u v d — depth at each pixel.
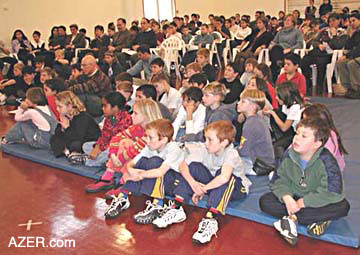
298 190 2.36
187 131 3.47
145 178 2.63
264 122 3.21
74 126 3.72
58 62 7.51
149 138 2.62
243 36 9.68
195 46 8.30
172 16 13.05
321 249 2.24
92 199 3.05
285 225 2.31
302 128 2.23
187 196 2.67
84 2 10.95
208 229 2.40
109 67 6.45
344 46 6.66
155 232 2.53
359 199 2.70
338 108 5.22
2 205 3.01
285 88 3.41
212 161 2.66
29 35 10.03
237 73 4.46
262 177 3.13
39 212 2.88
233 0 14.09
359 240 2.23
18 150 4.14
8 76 7.86
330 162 2.25
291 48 6.66
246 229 2.49
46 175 3.58
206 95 3.53
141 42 8.52
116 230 2.58
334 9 12.31
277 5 13.42
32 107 4.15
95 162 3.54
